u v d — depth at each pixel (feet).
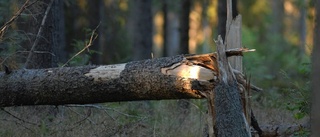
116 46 93.86
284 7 175.32
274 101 47.39
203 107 44.50
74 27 83.87
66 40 83.46
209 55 30.73
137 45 78.33
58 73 33.27
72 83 32.78
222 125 29.81
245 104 31.12
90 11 80.28
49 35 45.16
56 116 41.57
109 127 38.42
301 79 57.72
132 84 31.81
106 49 90.68
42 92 33.45
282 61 127.95
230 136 29.60
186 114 43.75
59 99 33.47
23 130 38.73
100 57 81.92
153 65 31.55
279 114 43.14
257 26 157.28
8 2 45.44
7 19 45.11
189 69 30.71
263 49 141.18
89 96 32.81
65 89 32.96
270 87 62.64
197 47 122.72
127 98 32.63
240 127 29.71
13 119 40.52
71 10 83.82
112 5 93.50
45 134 37.60
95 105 38.65
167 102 46.37
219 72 30.09
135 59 78.54
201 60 31.04
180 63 31.07
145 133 38.73
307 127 35.04
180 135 39.75
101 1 81.61
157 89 31.42
